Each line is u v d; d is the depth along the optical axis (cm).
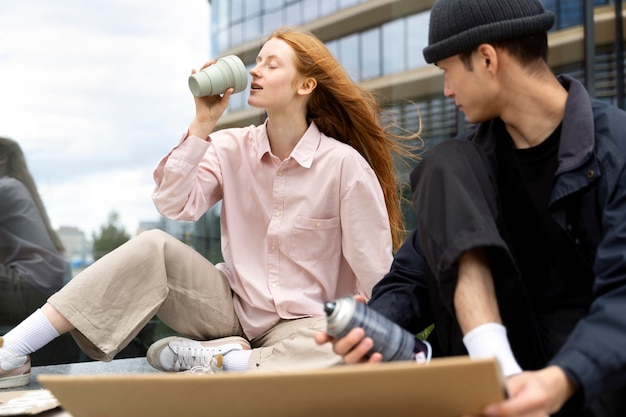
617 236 115
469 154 128
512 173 138
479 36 126
